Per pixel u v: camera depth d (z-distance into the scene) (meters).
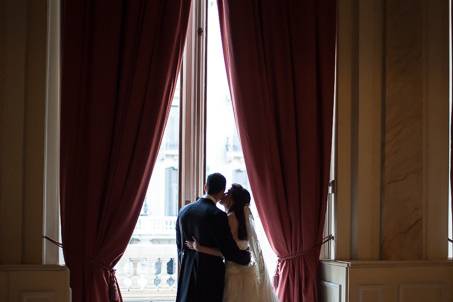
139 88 4.03
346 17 4.54
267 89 4.29
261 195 4.26
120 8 4.05
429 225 4.53
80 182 3.98
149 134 4.03
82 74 4.00
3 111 3.87
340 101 4.49
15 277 3.72
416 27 4.55
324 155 4.35
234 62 4.26
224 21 4.35
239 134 4.28
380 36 4.54
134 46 4.07
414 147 4.49
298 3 4.39
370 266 4.22
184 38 4.18
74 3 3.99
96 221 3.94
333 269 4.30
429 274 4.37
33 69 3.93
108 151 4.00
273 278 4.37
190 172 4.40
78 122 3.99
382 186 4.46
